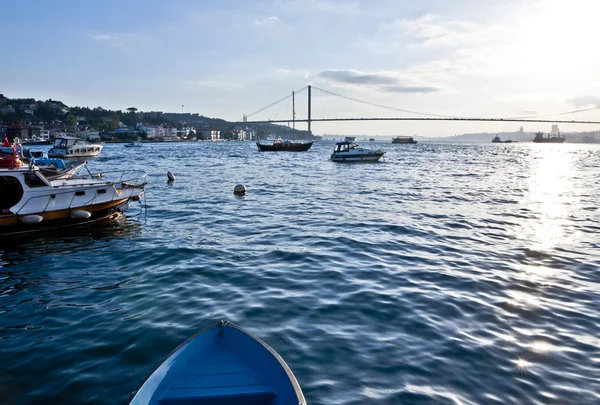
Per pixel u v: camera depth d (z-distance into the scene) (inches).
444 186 1138.0
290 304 319.6
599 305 324.8
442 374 228.7
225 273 394.6
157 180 1304.1
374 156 2126.0
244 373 204.7
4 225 533.0
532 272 402.6
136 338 267.7
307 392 211.0
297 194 972.6
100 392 213.9
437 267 414.6
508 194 980.6
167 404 186.1
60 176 770.8
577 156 3378.4
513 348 257.4
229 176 1441.9
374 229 587.8
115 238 543.5
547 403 206.1
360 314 302.2
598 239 539.2
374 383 219.6
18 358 246.5
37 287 367.2
